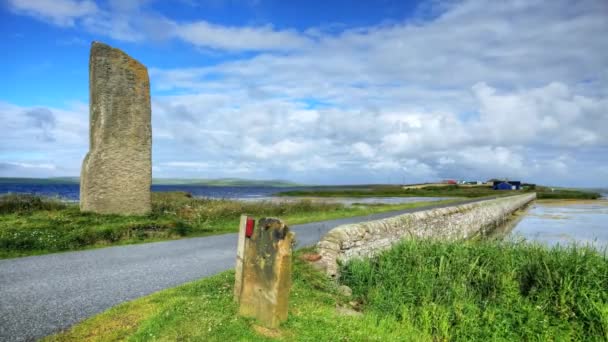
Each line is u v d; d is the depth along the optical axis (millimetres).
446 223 14922
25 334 4473
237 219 17078
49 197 14750
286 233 5082
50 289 6289
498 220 25562
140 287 6480
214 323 4789
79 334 4473
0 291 6148
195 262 8555
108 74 13523
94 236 10695
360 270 7797
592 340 6277
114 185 13555
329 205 24859
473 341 6047
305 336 4820
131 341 4270
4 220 11328
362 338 5070
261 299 5148
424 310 6395
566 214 35781
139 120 14195
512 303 6996
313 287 6922
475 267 8305
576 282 7188
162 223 12750
